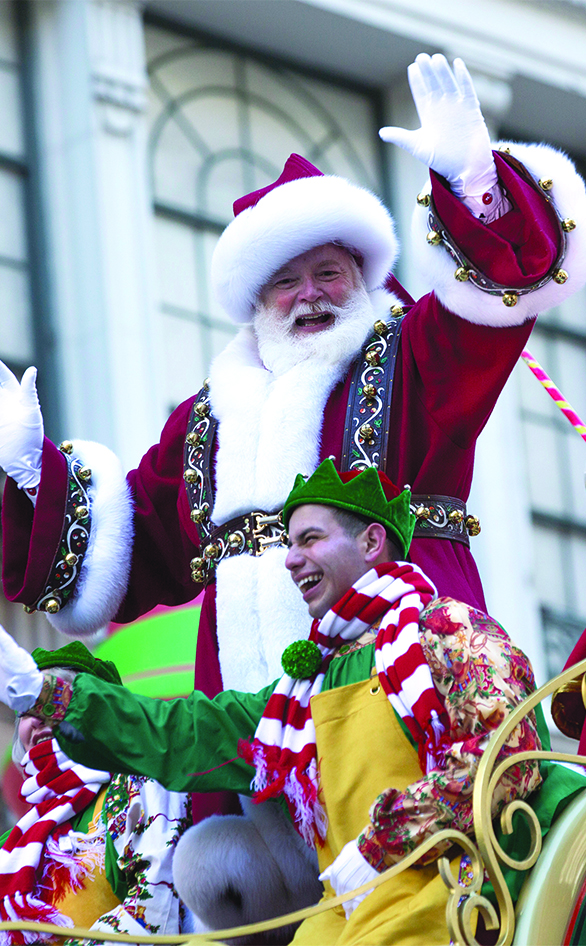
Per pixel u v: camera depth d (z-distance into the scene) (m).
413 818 8.41
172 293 27.02
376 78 30.83
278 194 12.34
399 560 9.73
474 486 29.42
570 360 32.66
